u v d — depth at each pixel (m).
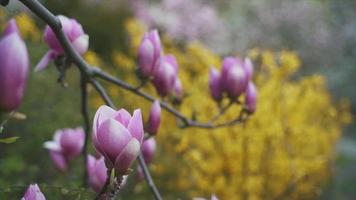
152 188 2.12
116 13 12.59
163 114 6.09
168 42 7.61
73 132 2.97
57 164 2.99
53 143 3.00
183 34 16.88
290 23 18.70
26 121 5.59
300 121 6.88
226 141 5.81
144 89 7.01
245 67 2.74
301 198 6.83
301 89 7.48
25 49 1.19
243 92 2.74
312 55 18.81
